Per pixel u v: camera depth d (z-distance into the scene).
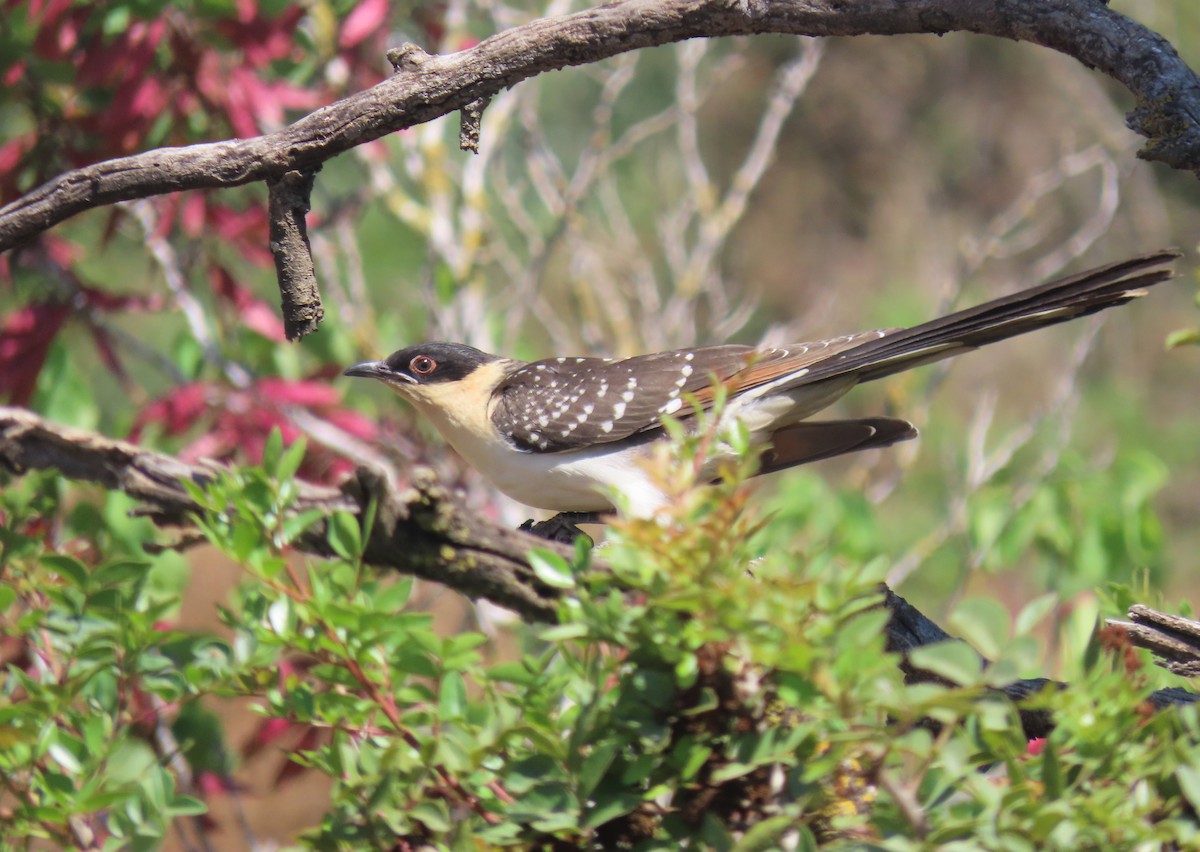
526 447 9.90
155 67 11.34
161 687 5.66
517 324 14.45
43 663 6.99
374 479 5.61
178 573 9.03
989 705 4.27
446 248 14.27
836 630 4.33
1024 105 29.86
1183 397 26.17
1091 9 6.49
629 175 24.53
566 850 4.77
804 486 11.54
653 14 6.82
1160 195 26.30
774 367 9.30
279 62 12.22
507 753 4.96
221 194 12.50
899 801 4.19
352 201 14.13
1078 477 11.61
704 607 4.30
